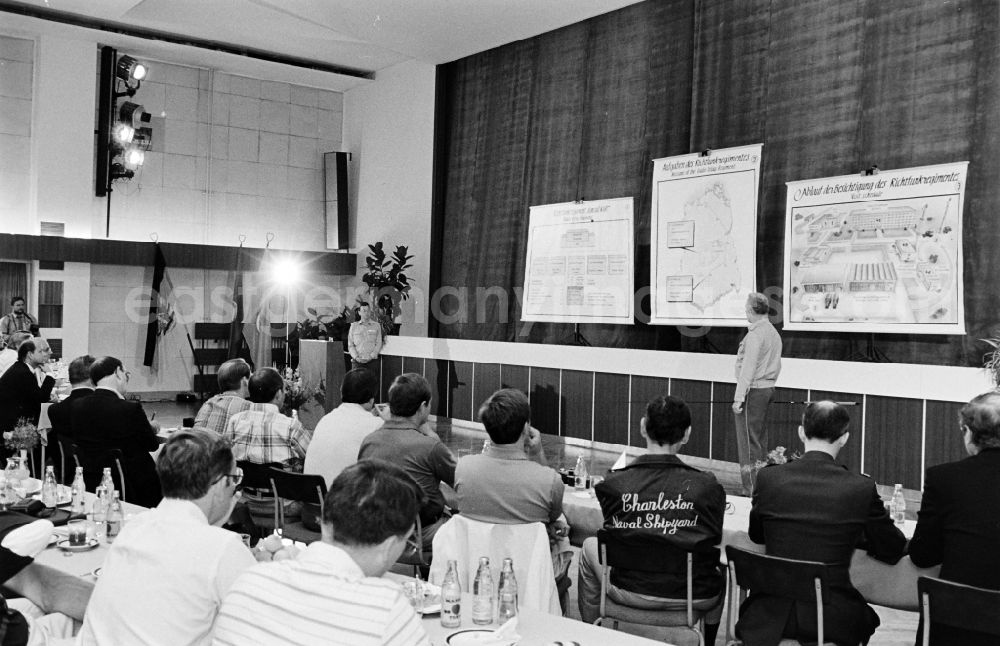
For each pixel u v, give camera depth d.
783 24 10.38
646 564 3.64
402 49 14.61
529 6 12.36
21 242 14.66
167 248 16.23
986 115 8.53
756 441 7.91
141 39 15.43
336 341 13.88
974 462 3.13
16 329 12.76
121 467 5.58
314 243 18.67
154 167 16.78
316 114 18.59
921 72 9.09
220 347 17.12
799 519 3.33
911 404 8.41
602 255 12.34
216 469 2.55
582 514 4.68
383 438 4.51
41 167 15.09
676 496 3.62
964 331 8.39
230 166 17.62
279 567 2.03
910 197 8.80
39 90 15.07
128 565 2.41
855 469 8.80
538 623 2.77
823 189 9.54
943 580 2.92
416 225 16.61
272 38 15.88
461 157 15.24
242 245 17.77
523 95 13.99
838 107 9.82
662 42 11.86
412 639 1.90
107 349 16.16
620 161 12.41
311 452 5.04
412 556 4.48
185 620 2.34
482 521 3.82
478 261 14.81
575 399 11.98
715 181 10.78
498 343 13.11
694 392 10.48
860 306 9.15
